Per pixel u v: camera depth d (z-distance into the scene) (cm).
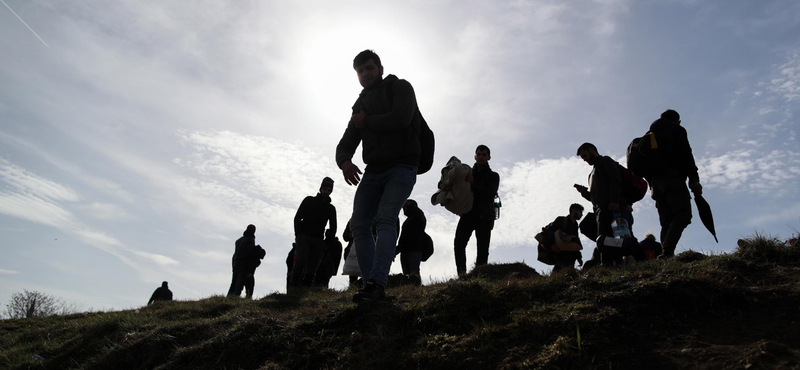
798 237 391
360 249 452
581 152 660
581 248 657
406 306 405
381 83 462
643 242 624
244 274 1114
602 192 628
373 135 452
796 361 250
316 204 919
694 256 434
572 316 331
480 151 741
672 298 337
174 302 873
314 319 413
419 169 473
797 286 328
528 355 303
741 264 375
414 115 459
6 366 555
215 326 485
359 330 385
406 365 325
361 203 455
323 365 352
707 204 552
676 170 577
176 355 425
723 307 322
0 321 892
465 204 691
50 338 656
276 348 387
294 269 891
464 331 356
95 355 518
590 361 285
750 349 270
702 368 263
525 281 431
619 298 348
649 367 274
